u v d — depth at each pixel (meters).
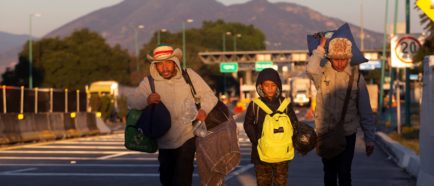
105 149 45.03
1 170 31.28
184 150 16.91
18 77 166.88
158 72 16.98
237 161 16.83
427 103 22.06
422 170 23.12
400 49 51.12
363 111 18.17
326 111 18.06
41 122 55.69
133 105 17.09
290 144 16.52
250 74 188.50
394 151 38.19
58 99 59.72
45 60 169.38
